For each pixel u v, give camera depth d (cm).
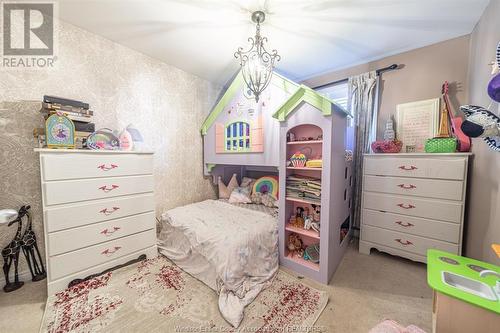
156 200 255
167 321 135
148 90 241
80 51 192
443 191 185
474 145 179
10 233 170
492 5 153
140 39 208
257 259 179
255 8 162
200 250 179
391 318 140
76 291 159
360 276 187
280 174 201
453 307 90
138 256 204
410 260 215
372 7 162
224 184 323
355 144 263
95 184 173
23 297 156
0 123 162
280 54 239
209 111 312
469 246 181
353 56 246
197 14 170
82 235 167
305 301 153
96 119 203
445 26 189
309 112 178
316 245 200
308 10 165
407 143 234
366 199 228
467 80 203
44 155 148
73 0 156
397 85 241
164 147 261
